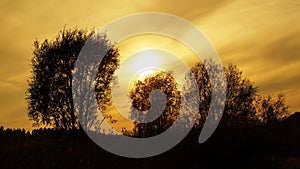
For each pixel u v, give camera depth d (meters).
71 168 19.88
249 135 24.94
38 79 32.53
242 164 24.25
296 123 28.31
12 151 20.31
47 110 31.97
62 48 32.78
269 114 39.34
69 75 32.53
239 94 36.78
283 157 25.97
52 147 21.69
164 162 23.28
